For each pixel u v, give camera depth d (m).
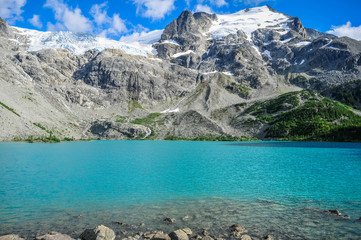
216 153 106.12
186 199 32.69
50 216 26.19
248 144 181.38
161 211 27.98
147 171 55.09
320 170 57.19
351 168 60.22
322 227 23.31
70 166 62.38
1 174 50.38
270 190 37.47
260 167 62.12
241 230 22.53
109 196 33.94
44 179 45.31
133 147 145.75
